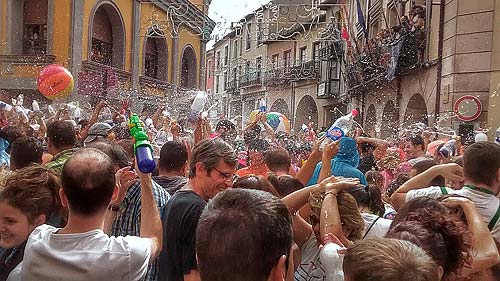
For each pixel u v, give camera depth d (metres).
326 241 2.71
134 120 2.61
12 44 20.20
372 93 22.19
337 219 2.87
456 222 2.28
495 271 2.52
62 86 9.55
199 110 8.45
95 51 22.20
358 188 3.54
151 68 26.75
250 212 1.72
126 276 2.21
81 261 2.15
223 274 1.67
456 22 13.73
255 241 1.68
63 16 19.69
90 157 2.27
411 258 1.62
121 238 2.30
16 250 2.56
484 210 3.04
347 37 25.41
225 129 9.11
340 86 29.34
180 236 2.78
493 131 12.98
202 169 2.97
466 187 3.16
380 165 6.90
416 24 16.31
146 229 2.48
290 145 11.70
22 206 2.47
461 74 13.62
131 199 3.22
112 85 21.44
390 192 4.50
